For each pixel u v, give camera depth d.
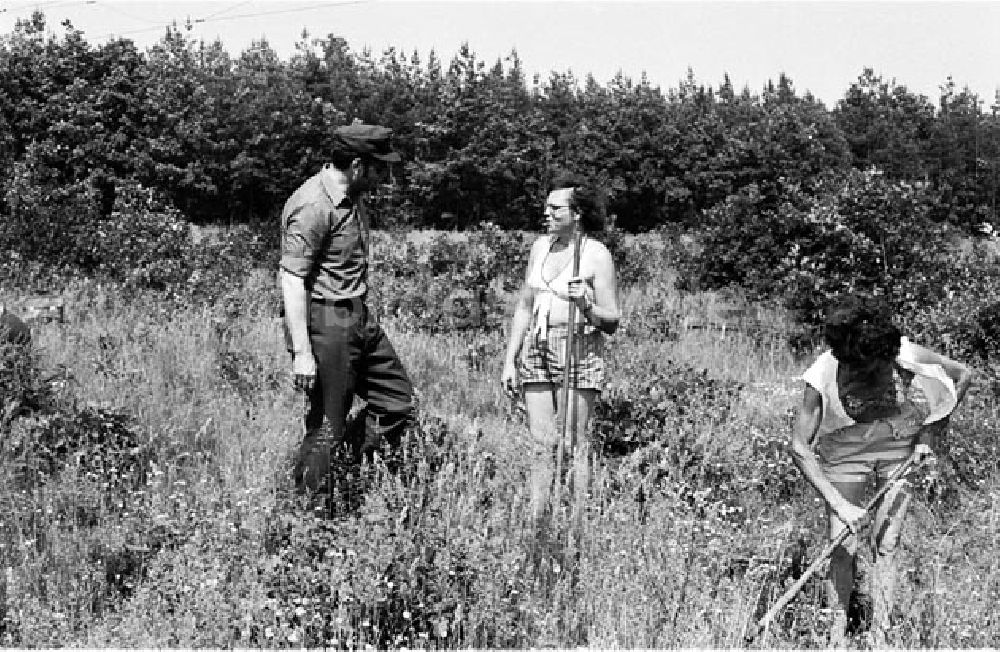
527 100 38.44
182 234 17.91
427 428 6.73
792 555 5.77
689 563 5.26
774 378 13.12
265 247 22.98
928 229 17.38
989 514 6.23
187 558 5.06
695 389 9.93
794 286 17.05
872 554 5.61
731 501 7.00
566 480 5.89
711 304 19.27
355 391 6.29
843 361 5.12
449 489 5.67
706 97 41.84
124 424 7.46
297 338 5.93
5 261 16.27
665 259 24.08
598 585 5.17
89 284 15.60
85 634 4.82
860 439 5.34
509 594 5.02
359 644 4.58
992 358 13.83
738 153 22.75
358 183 6.04
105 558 5.43
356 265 6.12
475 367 12.32
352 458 6.17
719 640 4.83
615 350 13.66
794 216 18.48
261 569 5.02
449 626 4.82
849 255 16.94
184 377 9.58
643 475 7.03
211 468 6.97
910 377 5.25
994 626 5.07
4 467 6.37
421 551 4.99
